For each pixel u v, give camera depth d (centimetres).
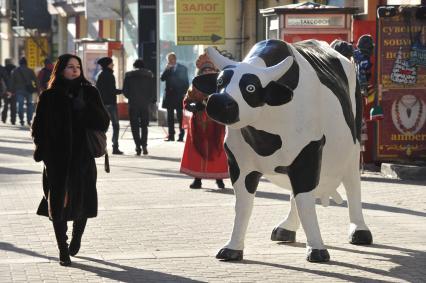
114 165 2302
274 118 1122
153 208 1617
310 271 1148
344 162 1224
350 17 2222
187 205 1650
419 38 2009
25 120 4231
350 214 1317
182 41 3005
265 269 1162
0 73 4019
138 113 2555
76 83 1222
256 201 1677
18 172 2177
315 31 2217
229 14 3316
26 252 1272
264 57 1130
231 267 1174
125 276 1132
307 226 1184
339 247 1289
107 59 2586
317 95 1157
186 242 1330
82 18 5084
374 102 2028
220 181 1861
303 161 1147
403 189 1811
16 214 1565
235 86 1080
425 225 1447
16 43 6219
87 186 1220
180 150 2681
